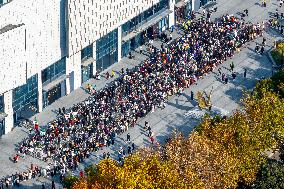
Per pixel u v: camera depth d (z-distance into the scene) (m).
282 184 191.12
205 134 194.75
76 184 176.88
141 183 169.38
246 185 194.12
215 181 179.50
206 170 179.25
